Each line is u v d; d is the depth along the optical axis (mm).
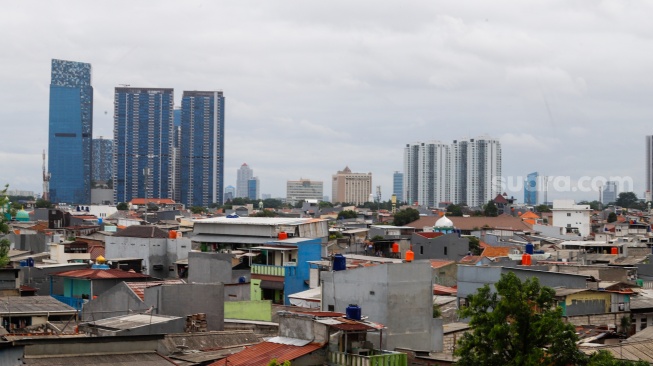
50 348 42750
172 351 54625
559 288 77062
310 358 46781
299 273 93250
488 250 154625
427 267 60562
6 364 40188
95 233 172875
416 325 59562
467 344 47750
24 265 104438
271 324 66500
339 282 61781
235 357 48188
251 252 101188
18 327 63594
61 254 127875
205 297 68000
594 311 75062
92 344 43906
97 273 85688
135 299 69875
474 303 49719
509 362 46125
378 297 59281
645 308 76562
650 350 57875
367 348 48469
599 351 49562
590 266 106312
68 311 67688
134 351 45156
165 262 120312
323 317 50281
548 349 46906
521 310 46906
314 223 139000
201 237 133750
